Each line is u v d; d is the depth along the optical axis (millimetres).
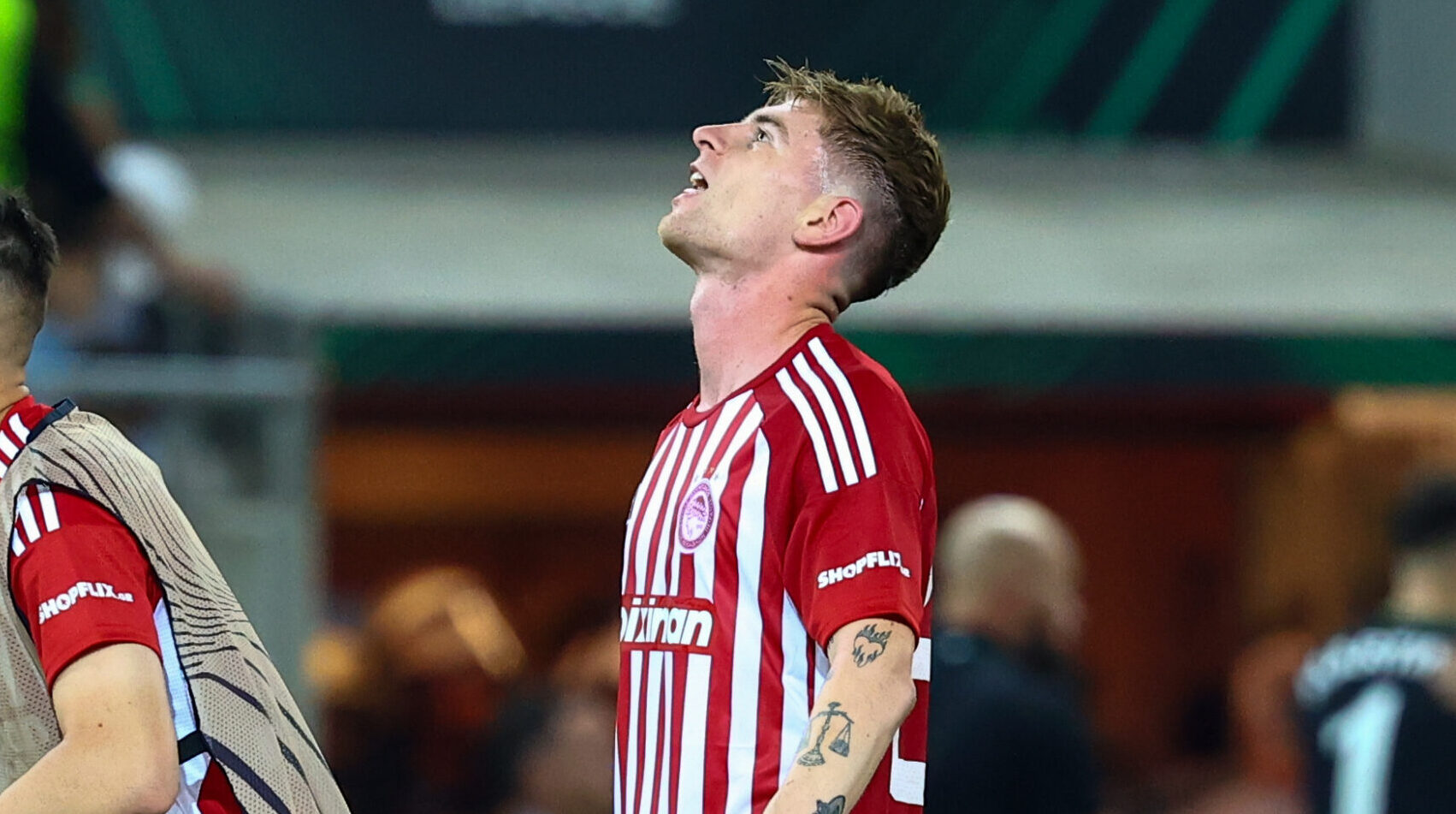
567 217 31266
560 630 23797
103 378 19656
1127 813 27594
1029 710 16219
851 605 8109
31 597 8352
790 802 7730
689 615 8539
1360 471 29484
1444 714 15938
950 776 16094
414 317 24188
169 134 33594
